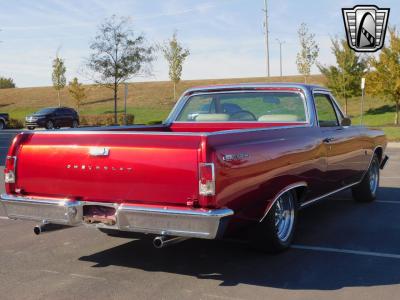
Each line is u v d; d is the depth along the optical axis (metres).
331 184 6.49
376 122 30.36
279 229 5.38
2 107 56.59
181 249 5.64
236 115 6.86
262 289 4.38
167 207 4.29
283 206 5.45
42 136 4.94
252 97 6.70
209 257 5.33
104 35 32.50
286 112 6.40
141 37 33.12
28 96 62.50
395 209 7.67
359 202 8.22
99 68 32.84
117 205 4.52
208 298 4.18
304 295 4.24
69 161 4.76
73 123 37.12
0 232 6.52
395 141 20.97
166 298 4.19
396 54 28.78
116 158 4.52
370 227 6.56
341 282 4.55
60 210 4.78
